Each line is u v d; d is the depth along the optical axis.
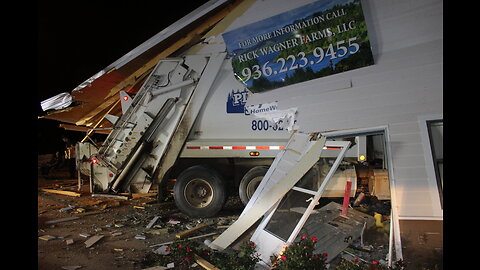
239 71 5.80
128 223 5.89
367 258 4.10
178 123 6.14
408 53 4.68
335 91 5.08
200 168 6.09
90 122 7.83
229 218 6.05
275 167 5.11
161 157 6.22
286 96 5.51
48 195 8.65
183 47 6.09
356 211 5.14
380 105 4.75
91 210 6.86
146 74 6.47
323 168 5.80
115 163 6.31
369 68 4.89
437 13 4.57
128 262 4.17
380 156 5.93
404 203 4.16
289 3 5.34
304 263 3.42
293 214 4.95
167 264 4.05
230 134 6.00
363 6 4.88
